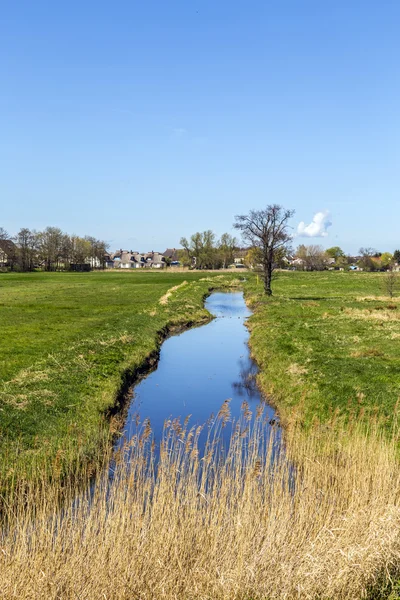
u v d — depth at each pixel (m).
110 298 59.69
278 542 8.28
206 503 9.35
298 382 20.83
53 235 152.00
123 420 17.48
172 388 22.91
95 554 7.87
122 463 9.82
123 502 8.83
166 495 9.02
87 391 19.86
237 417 18.23
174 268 164.12
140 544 8.10
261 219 59.78
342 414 16.64
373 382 19.58
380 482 9.90
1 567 7.52
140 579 7.67
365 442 11.73
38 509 8.98
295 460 12.19
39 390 19.09
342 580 7.79
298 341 29.19
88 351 26.56
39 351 26.73
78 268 155.75
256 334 34.69
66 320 39.72
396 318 39.28
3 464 12.68
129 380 23.67
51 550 7.96
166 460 10.07
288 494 9.70
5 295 63.19
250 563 8.01
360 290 72.56
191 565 8.06
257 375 24.83
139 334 33.31
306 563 7.97
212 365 27.78
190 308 49.25
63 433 15.45
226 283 92.50
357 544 8.19
